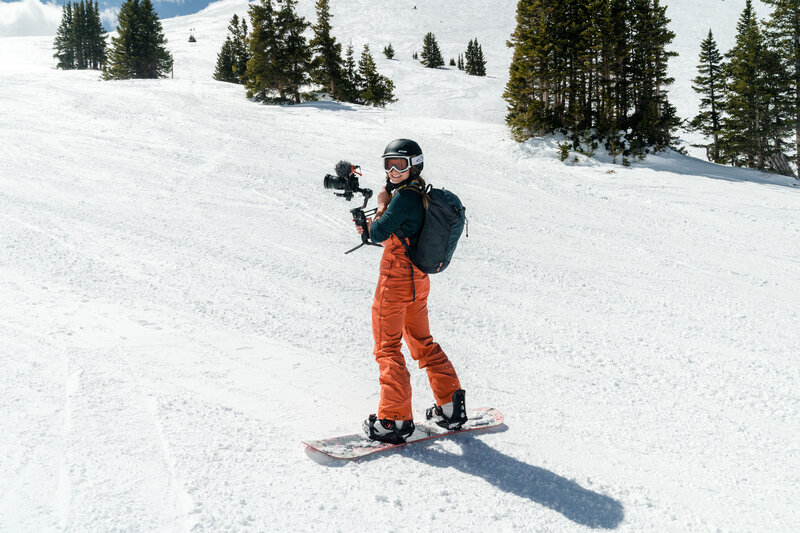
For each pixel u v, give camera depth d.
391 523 2.25
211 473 2.47
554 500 2.55
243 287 6.13
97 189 10.40
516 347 5.05
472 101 53.34
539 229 11.40
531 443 3.14
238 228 8.93
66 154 13.22
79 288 5.43
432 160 17.61
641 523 2.42
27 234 7.20
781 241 11.84
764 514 2.54
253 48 28.84
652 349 5.24
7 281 5.35
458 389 3.13
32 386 3.18
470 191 14.41
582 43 25.02
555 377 4.35
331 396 3.61
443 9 133.25
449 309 6.13
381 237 2.85
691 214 14.13
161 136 16.64
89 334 4.25
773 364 4.95
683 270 9.18
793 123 31.70
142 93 25.55
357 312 5.67
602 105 26.36
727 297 7.66
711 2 117.00
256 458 2.67
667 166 23.06
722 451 3.19
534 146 23.39
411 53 99.25
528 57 25.80
